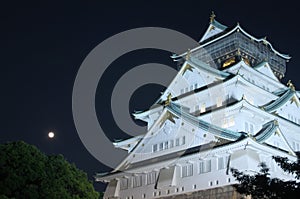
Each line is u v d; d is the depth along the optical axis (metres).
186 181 55.44
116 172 65.38
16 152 41.84
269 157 53.69
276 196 28.88
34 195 39.09
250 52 72.75
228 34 72.50
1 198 35.41
